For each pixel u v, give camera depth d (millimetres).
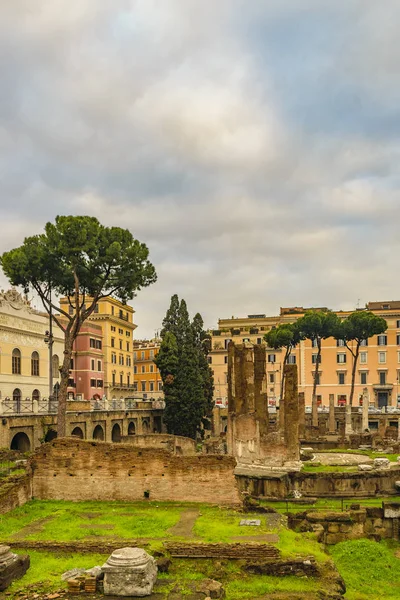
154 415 94250
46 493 32562
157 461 32250
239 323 162250
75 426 67188
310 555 22000
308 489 40719
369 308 144375
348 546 28547
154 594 18453
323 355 138875
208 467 31953
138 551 19156
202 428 97812
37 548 22719
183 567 21344
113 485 32281
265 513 29516
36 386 85500
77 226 55469
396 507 33281
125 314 136375
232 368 48219
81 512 29609
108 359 121750
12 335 79375
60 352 96750
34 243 56406
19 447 58344
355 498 39938
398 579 25938
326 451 57062
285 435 43938
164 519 27828
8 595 18125
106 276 58156
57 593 18328
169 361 91062
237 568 21438
